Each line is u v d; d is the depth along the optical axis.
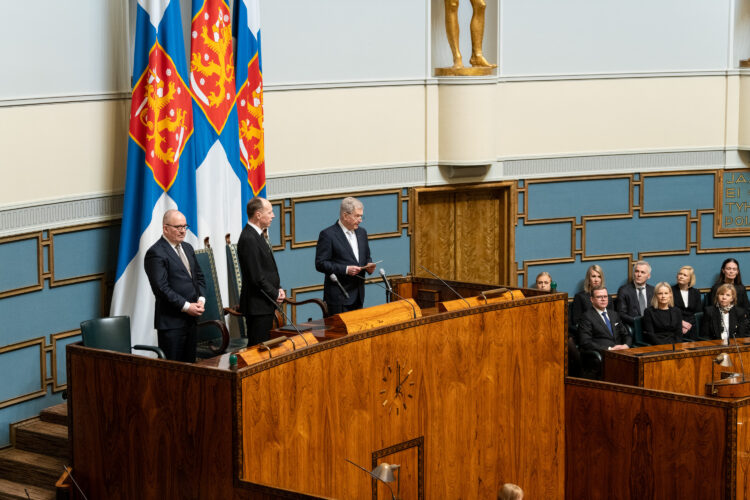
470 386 9.40
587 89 13.63
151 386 7.60
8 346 9.41
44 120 9.68
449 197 13.39
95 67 10.12
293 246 12.12
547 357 10.02
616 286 14.06
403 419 8.83
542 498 10.13
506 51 13.27
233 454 7.29
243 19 11.05
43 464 8.98
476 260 13.66
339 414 8.21
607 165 13.82
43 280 9.70
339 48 12.27
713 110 14.05
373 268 9.87
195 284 8.91
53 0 9.72
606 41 13.63
